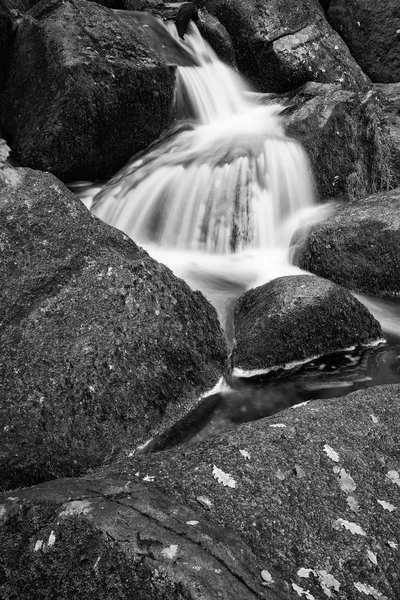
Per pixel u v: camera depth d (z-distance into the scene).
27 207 2.89
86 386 2.67
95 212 4.86
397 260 4.06
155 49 5.68
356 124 5.37
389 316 3.88
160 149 5.39
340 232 4.18
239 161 4.79
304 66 6.59
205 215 4.60
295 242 4.42
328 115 5.23
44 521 2.04
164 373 2.89
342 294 3.45
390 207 4.26
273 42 6.62
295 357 3.32
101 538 1.94
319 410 2.63
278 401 3.10
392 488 2.37
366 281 4.12
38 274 2.80
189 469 2.28
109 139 5.12
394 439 2.56
